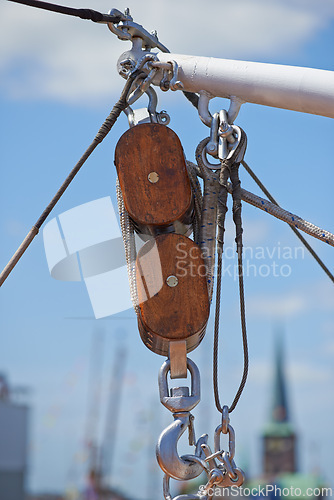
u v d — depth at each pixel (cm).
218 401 239
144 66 264
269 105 266
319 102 257
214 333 241
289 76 257
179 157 251
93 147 252
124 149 250
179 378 238
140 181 248
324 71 256
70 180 248
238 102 265
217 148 258
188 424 235
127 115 266
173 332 236
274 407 5112
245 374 244
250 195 259
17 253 239
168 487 235
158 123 256
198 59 268
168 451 229
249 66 263
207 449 233
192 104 285
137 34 272
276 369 5706
